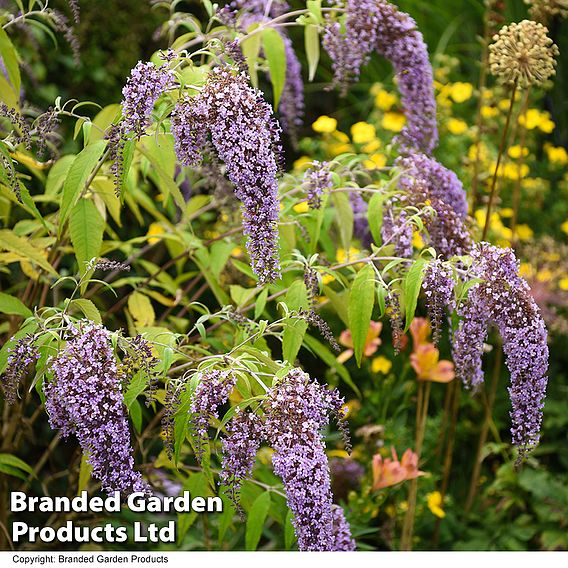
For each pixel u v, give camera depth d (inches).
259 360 87.2
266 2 127.8
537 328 91.4
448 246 104.5
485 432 148.9
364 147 181.5
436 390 165.0
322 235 126.6
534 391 92.4
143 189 164.4
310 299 99.0
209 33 112.2
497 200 155.5
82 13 192.5
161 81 86.0
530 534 144.0
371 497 133.8
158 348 93.7
